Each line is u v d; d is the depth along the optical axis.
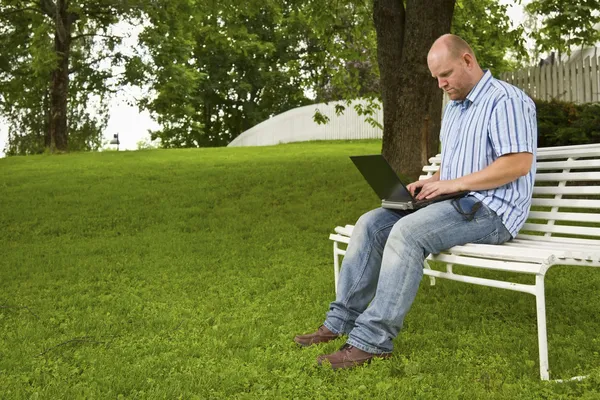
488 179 3.66
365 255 4.02
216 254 7.33
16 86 28.66
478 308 4.75
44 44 23.53
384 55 11.57
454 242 3.63
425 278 5.76
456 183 3.72
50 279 6.36
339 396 3.20
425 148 11.23
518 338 3.98
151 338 4.32
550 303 4.83
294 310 4.89
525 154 3.65
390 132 11.53
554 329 4.17
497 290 5.29
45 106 33.16
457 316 4.58
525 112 3.71
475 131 3.81
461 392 3.13
